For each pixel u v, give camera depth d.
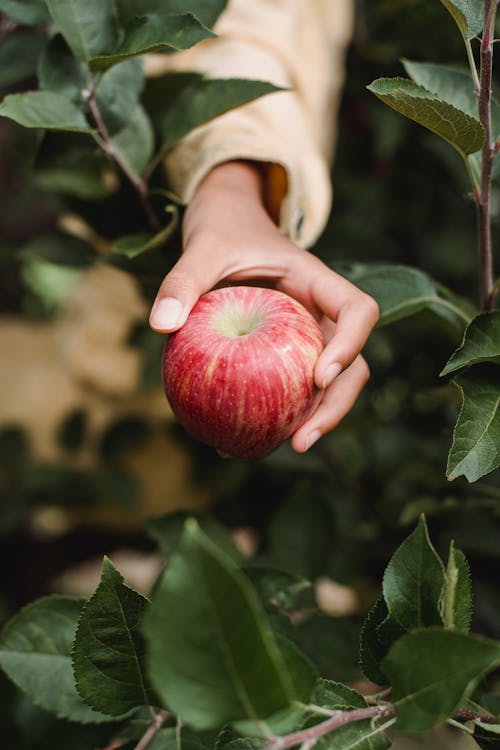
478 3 0.79
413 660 0.59
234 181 1.02
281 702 0.51
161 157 1.05
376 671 0.71
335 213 1.81
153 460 1.95
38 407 1.98
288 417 0.79
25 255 1.38
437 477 1.30
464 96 0.94
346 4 1.64
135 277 1.18
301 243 1.19
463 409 0.78
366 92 1.71
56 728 1.26
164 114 1.08
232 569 0.48
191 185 1.03
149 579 2.35
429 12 1.35
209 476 1.94
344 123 1.80
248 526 1.88
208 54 1.25
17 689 1.37
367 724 0.64
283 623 0.93
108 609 0.66
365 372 0.86
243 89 1.01
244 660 0.50
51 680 0.85
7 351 2.12
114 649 0.68
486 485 1.21
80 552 2.27
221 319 0.81
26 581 2.24
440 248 1.76
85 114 1.03
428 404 1.55
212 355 0.78
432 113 0.78
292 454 1.57
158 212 1.08
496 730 0.65
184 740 0.75
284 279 0.88
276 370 0.77
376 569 1.48
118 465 1.96
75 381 1.98
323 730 0.61
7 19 1.28
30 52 1.27
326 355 0.78
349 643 1.11
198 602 0.49
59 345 2.06
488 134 0.84
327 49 1.54
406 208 1.79
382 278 0.99
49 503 1.95
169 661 0.50
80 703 0.85
